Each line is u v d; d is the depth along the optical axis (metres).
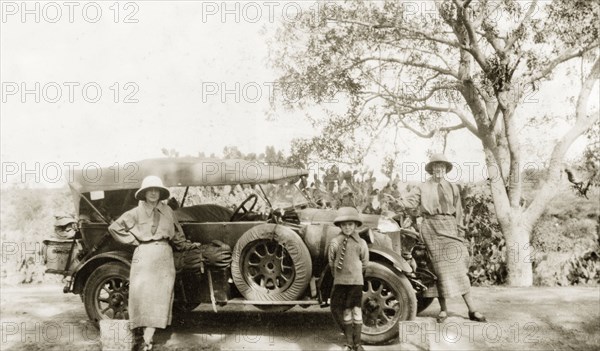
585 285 10.77
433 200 6.94
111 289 6.97
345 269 5.77
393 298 6.42
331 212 6.80
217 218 7.88
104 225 7.08
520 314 7.32
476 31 12.29
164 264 6.14
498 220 11.16
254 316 7.88
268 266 6.45
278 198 9.81
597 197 13.91
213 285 6.49
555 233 12.09
